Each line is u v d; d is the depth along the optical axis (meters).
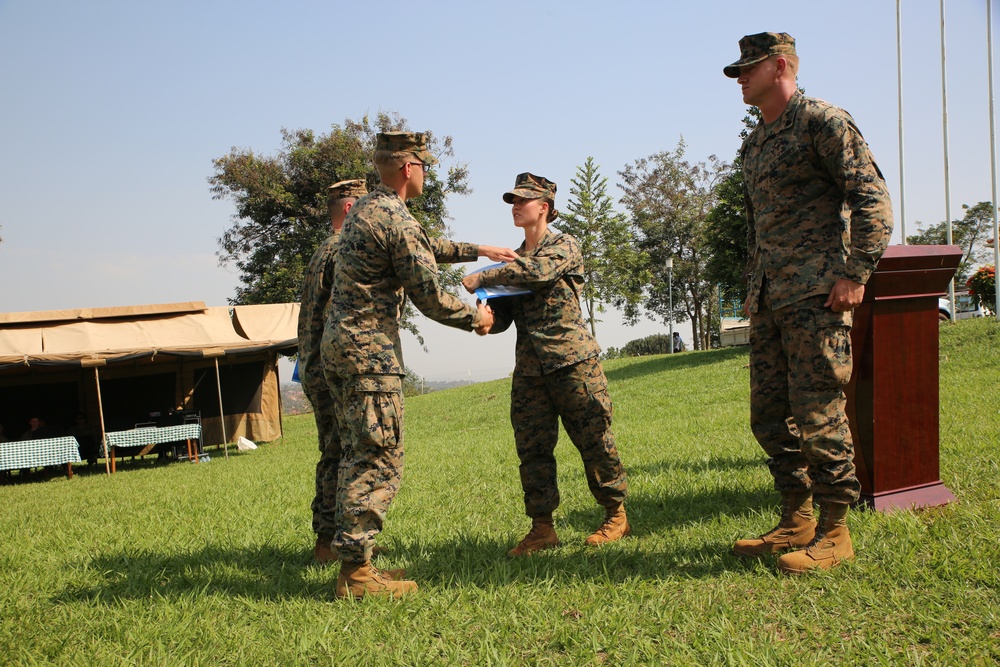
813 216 3.51
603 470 4.28
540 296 4.23
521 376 4.30
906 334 4.20
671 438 8.48
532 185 4.33
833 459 3.40
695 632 2.85
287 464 11.29
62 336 15.48
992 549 3.29
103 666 2.91
